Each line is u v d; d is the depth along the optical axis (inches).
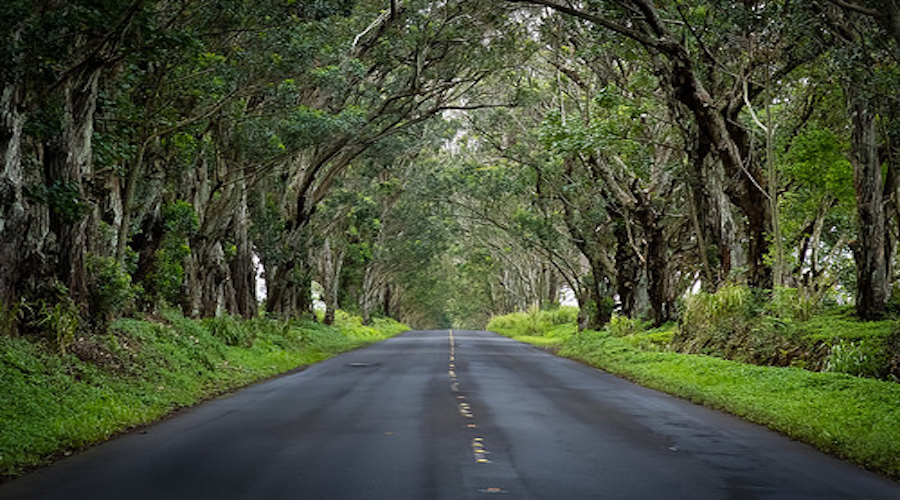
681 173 1127.6
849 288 1311.5
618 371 876.6
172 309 1031.6
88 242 729.0
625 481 300.0
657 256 1386.6
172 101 800.3
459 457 346.0
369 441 390.0
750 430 442.3
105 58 606.5
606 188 1481.3
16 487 289.4
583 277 1963.6
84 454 357.1
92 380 542.6
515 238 2257.6
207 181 1133.7
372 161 1691.7
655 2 854.5
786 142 1119.0
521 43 1240.8
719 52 979.9
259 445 379.2
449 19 1209.4
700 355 906.1
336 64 1091.3
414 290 4239.7
